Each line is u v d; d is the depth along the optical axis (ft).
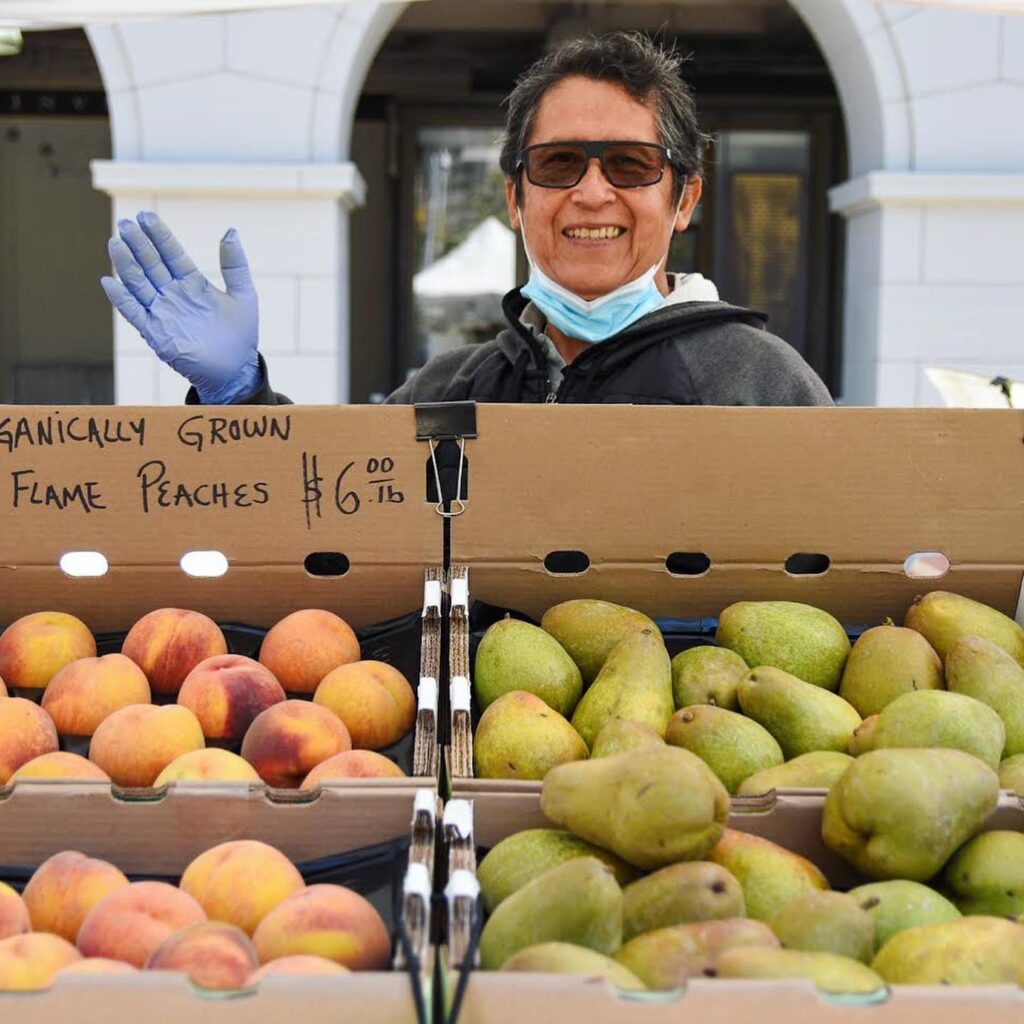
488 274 26.68
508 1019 2.72
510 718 4.53
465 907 3.06
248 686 4.76
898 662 4.94
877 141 18.21
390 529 5.57
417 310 26.81
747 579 5.66
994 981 3.11
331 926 3.27
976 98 17.83
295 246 17.87
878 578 5.67
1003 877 3.76
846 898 3.43
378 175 26.40
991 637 5.20
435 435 5.51
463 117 26.17
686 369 6.91
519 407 5.53
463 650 4.83
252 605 5.63
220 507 5.53
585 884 3.22
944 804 3.76
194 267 6.10
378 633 5.52
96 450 5.49
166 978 2.72
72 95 26.40
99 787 3.82
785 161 26.17
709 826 3.61
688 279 7.40
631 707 4.73
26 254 27.71
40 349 27.96
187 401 6.51
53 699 4.78
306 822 3.81
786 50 25.93
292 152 17.84
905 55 17.75
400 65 25.61
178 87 17.67
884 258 18.07
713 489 5.58
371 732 4.75
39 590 5.59
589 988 2.72
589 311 6.97
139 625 5.20
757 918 3.62
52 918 3.50
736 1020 2.72
